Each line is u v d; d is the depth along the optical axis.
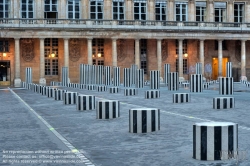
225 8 98.06
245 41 96.81
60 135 20.48
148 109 21.05
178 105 35.25
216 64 99.94
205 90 55.62
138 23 90.81
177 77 55.72
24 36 86.38
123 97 45.59
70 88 70.44
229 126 14.22
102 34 89.31
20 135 20.69
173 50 97.00
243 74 96.06
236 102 36.56
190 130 21.22
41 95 53.44
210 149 14.23
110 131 21.52
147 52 96.06
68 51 89.69
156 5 95.06
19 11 88.62
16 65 86.75
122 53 94.62
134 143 18.08
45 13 90.56
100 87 58.19
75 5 91.19
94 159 15.16
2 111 33.06
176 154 15.66
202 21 95.12
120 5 93.19
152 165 14.13
